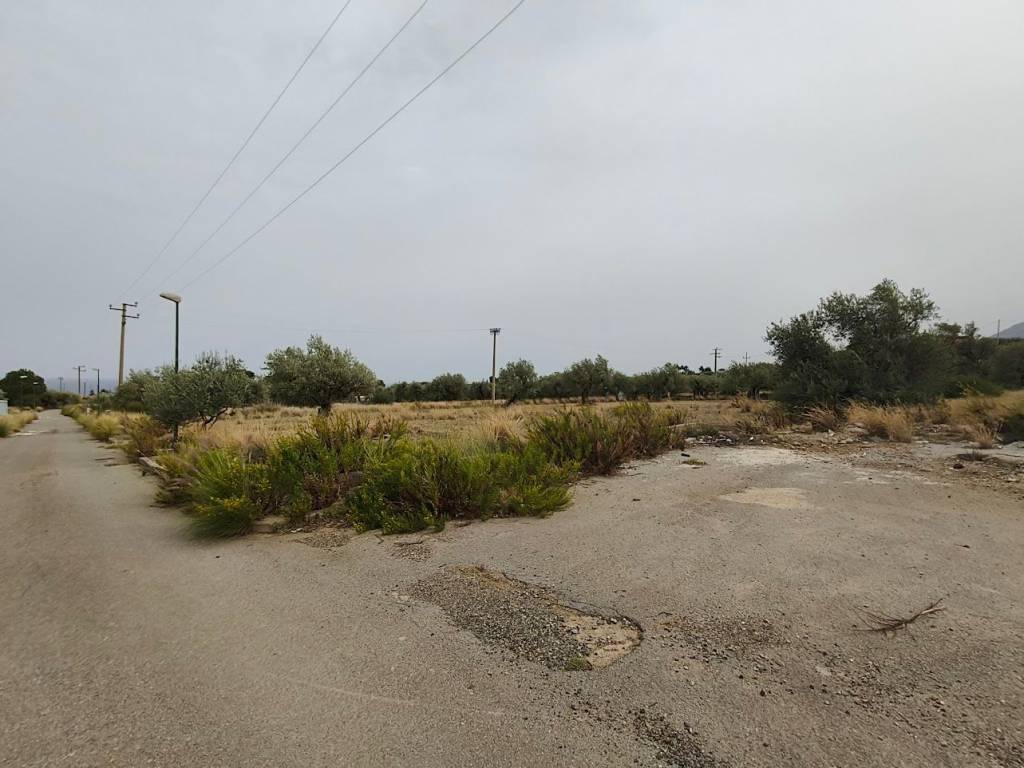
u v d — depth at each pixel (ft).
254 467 24.73
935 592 12.41
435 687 9.62
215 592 15.08
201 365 62.69
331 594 14.51
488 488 21.68
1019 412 35.09
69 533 23.08
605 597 13.11
